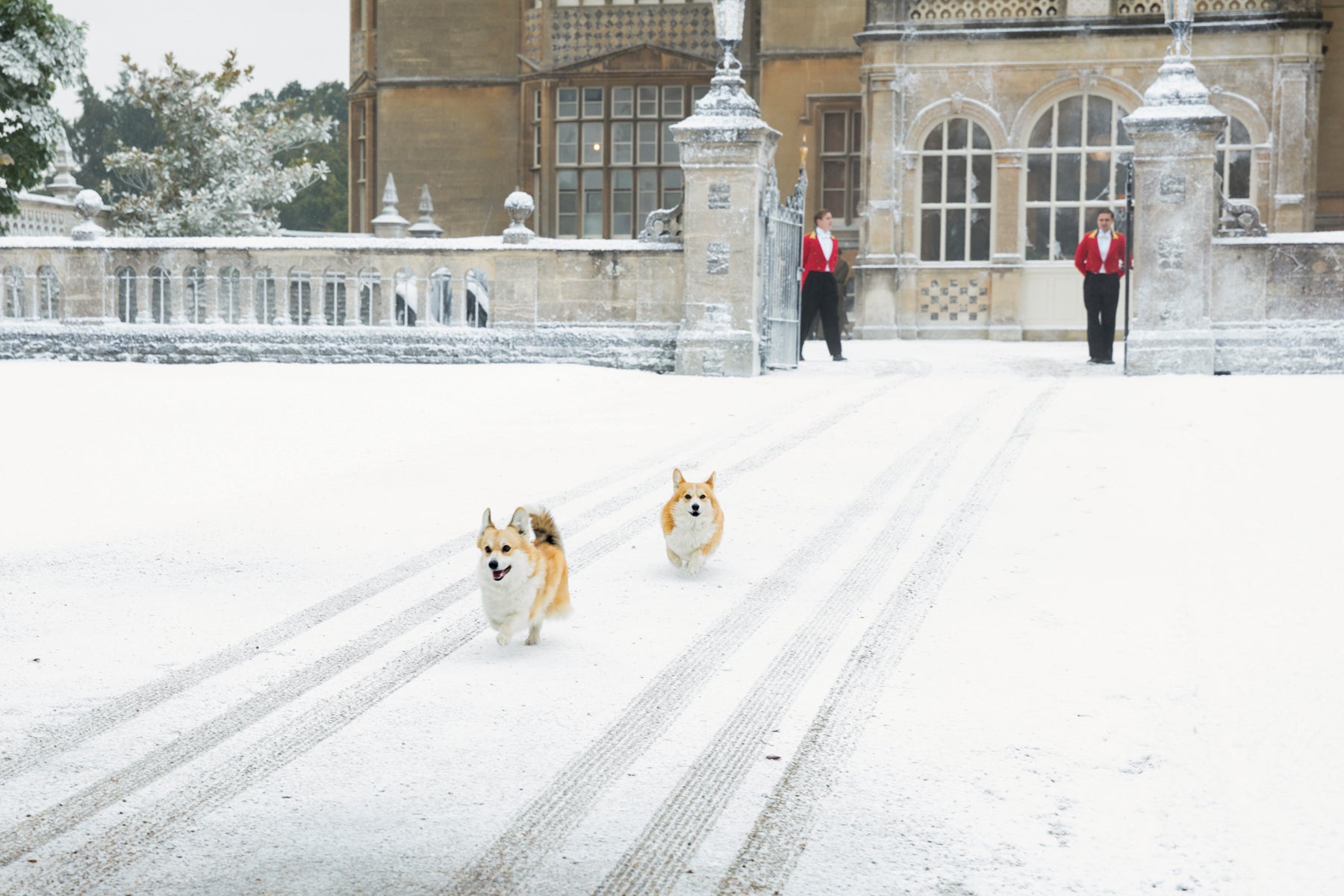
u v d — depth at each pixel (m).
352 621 6.68
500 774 4.75
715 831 4.27
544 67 30.53
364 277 18.92
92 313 19.27
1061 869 3.98
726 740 5.05
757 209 17.34
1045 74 23.66
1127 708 5.27
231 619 6.70
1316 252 16.34
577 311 18.14
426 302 18.56
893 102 24.16
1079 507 8.84
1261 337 16.50
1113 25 23.30
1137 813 4.35
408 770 4.79
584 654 6.14
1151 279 16.55
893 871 3.99
